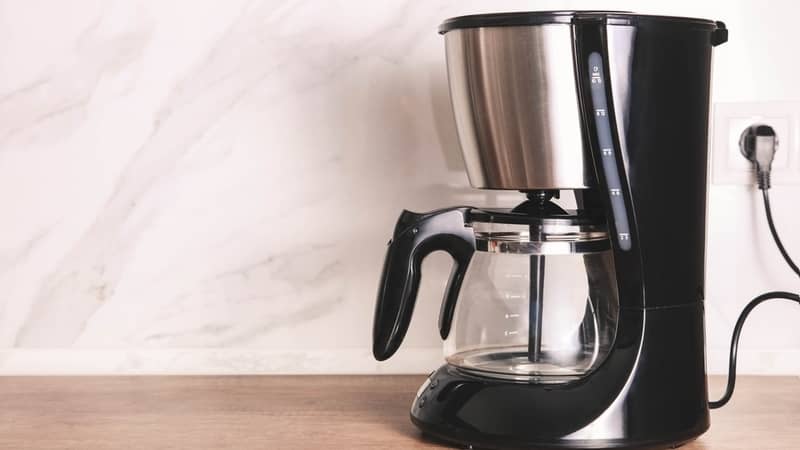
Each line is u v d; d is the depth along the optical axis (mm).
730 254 1230
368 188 1241
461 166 1229
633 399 876
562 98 873
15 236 1254
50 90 1243
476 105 907
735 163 1220
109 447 928
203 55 1235
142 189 1249
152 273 1253
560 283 943
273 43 1233
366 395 1135
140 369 1254
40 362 1255
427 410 934
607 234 934
